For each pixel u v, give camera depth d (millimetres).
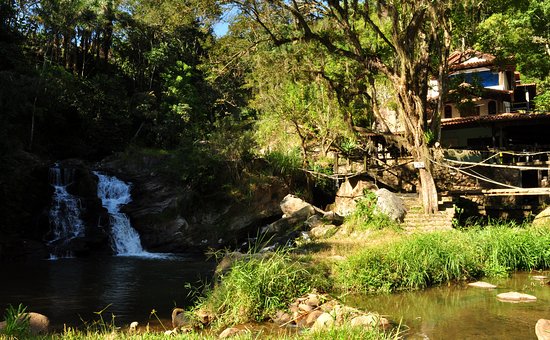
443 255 13883
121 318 10656
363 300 11391
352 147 29109
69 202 26562
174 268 19234
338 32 25016
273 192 27859
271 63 25078
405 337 8367
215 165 28422
